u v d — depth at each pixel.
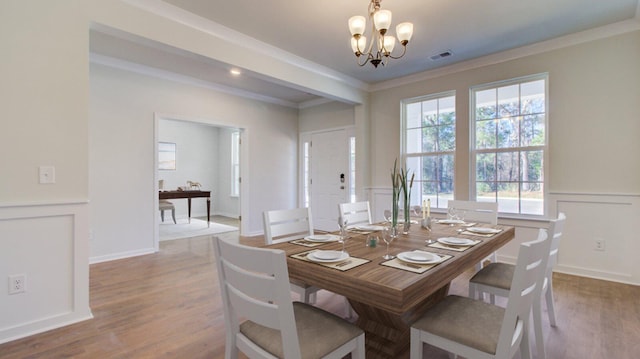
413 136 4.55
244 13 2.78
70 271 2.25
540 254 1.30
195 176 8.07
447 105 4.25
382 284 1.18
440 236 2.07
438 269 1.36
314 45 3.45
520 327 1.36
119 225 3.99
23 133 2.05
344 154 5.57
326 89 4.24
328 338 1.26
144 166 4.21
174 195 5.95
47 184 2.14
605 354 1.87
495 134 3.81
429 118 4.41
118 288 2.95
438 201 4.30
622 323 2.24
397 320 1.80
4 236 2.01
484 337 1.26
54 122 2.16
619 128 3.04
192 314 2.42
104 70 3.89
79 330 2.16
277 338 1.24
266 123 5.76
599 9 2.74
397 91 4.64
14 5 2.02
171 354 1.89
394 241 1.92
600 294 2.75
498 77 3.73
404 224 2.22
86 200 2.30
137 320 2.32
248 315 1.18
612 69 3.06
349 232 2.21
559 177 3.35
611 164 3.08
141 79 4.19
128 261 3.85
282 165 6.02
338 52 3.64
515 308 1.17
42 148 2.12
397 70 4.25
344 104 5.55
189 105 4.68
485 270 2.15
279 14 2.81
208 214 6.59
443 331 1.33
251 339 1.28
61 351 1.91
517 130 3.66
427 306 1.98
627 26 2.97
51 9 2.14
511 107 3.70
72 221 2.26
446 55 3.74
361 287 1.23
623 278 3.02
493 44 3.44
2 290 2.01
